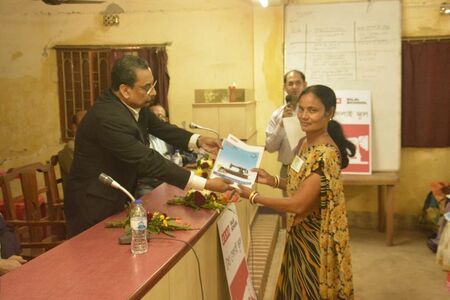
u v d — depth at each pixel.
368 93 4.83
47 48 5.46
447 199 4.33
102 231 1.83
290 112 3.85
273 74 5.12
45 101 5.54
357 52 4.85
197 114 4.78
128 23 5.34
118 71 2.05
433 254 4.36
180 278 1.64
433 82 4.81
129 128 2.02
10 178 3.08
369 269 4.02
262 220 4.88
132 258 1.52
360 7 4.81
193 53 5.28
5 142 5.62
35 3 5.38
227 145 2.35
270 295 3.48
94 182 2.08
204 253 1.96
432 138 4.89
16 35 5.46
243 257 2.61
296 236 2.09
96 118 2.04
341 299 1.96
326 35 4.89
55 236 3.23
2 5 5.39
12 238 2.45
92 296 1.22
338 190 1.96
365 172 4.79
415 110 4.89
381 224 5.07
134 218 1.63
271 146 4.00
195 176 2.08
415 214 5.07
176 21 5.27
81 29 5.40
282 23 5.05
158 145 3.89
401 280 3.79
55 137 5.57
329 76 4.92
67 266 1.45
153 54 5.28
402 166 5.05
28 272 1.40
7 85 5.54
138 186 3.32
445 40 4.76
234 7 5.15
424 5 4.79
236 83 5.23
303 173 1.99
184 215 2.07
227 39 5.20
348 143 2.33
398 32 4.77
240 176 2.21
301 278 2.06
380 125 4.86
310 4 4.90
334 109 2.06
